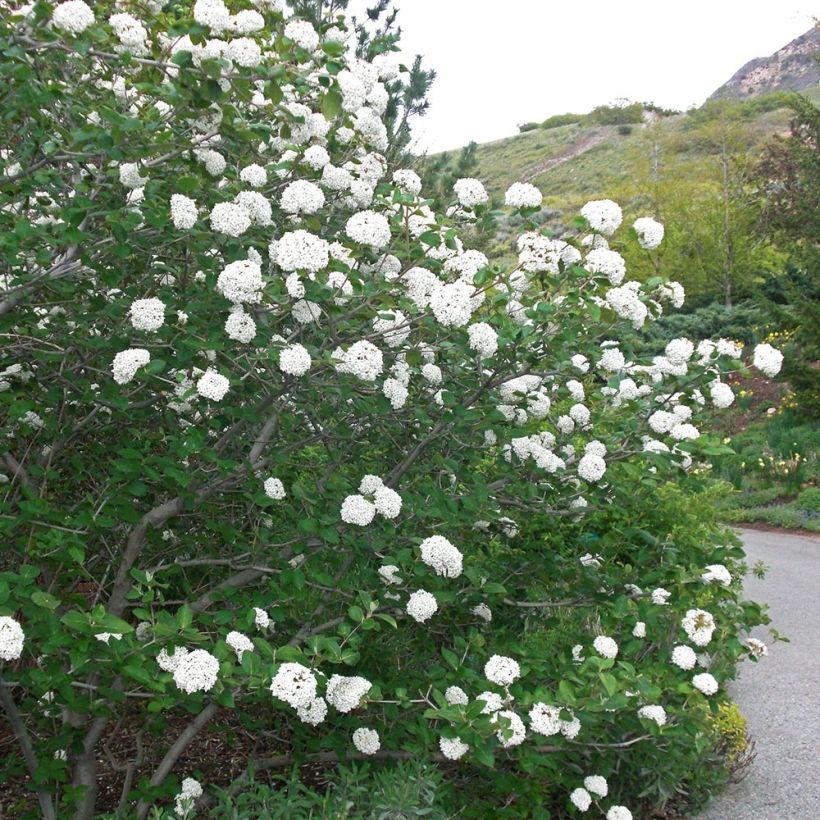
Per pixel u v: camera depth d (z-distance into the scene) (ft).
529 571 12.49
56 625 7.46
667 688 10.46
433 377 10.68
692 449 11.39
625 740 10.81
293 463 11.50
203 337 9.18
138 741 10.91
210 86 8.78
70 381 9.71
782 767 12.84
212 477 10.37
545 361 11.17
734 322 55.16
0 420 10.94
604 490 11.85
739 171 64.13
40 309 10.56
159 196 9.39
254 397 10.23
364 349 9.14
